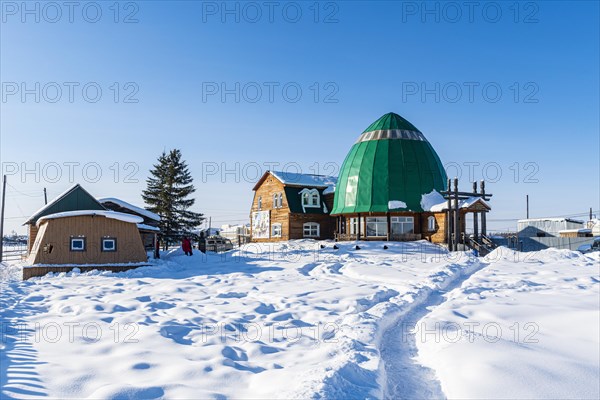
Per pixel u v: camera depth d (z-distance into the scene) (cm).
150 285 1673
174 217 5394
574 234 4406
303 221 4262
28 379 593
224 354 729
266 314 1123
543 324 889
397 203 3641
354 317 980
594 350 719
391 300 1214
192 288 1580
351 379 570
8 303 1263
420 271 1962
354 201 3784
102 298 1354
